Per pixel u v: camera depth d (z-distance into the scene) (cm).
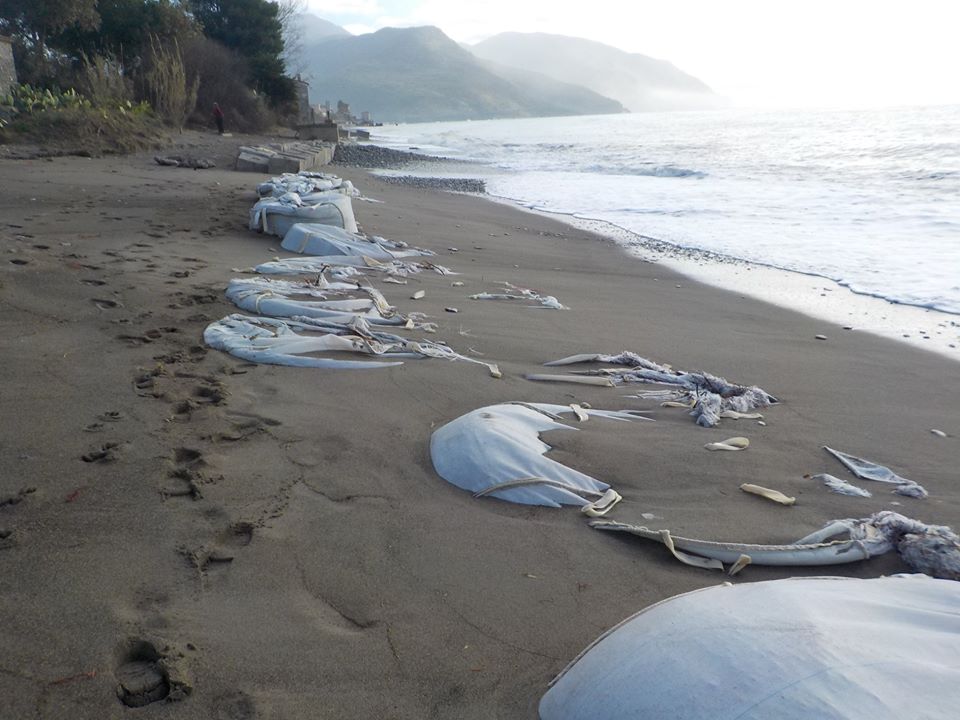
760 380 586
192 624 253
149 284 675
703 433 460
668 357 632
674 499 371
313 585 281
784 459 427
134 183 1330
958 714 161
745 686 179
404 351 566
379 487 359
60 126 1909
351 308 667
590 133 7019
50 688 220
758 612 203
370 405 461
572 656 250
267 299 637
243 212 1119
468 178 2556
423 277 862
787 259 1120
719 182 2255
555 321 719
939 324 772
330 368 516
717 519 351
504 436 389
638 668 200
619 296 870
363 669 239
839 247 1195
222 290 681
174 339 543
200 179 1480
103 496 326
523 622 267
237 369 500
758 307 844
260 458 378
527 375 543
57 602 257
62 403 416
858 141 3775
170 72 3072
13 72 2459
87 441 375
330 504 340
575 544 321
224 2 4441
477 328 664
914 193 1747
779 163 2745
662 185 2222
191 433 396
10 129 1828
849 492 388
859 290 922
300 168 1883
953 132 4056
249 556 295
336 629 257
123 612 255
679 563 311
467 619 268
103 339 528
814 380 591
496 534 325
